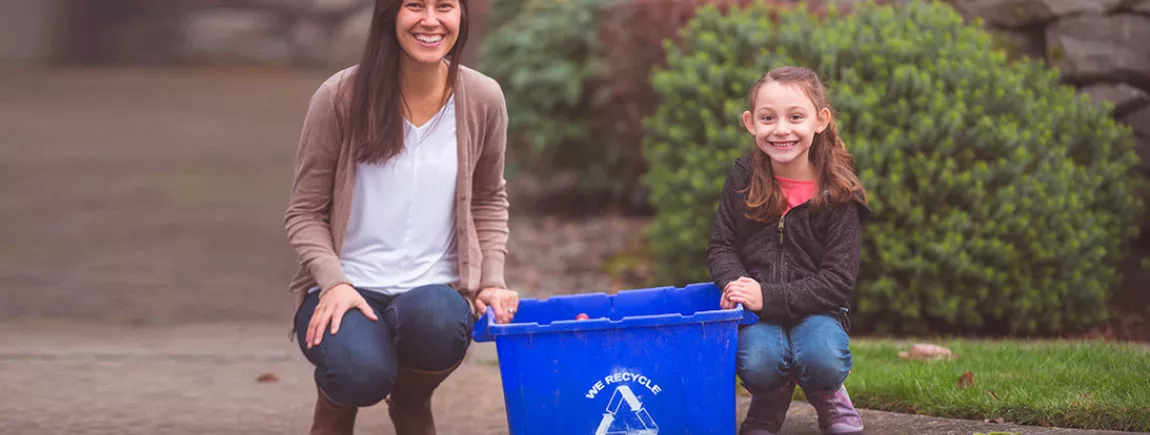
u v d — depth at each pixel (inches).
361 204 136.9
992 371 167.9
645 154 288.7
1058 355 179.0
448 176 137.1
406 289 137.3
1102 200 234.1
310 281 139.6
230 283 317.4
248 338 248.8
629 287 286.5
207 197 450.3
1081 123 235.0
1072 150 236.1
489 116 139.6
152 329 262.8
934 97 223.9
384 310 137.3
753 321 133.9
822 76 232.4
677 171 265.1
